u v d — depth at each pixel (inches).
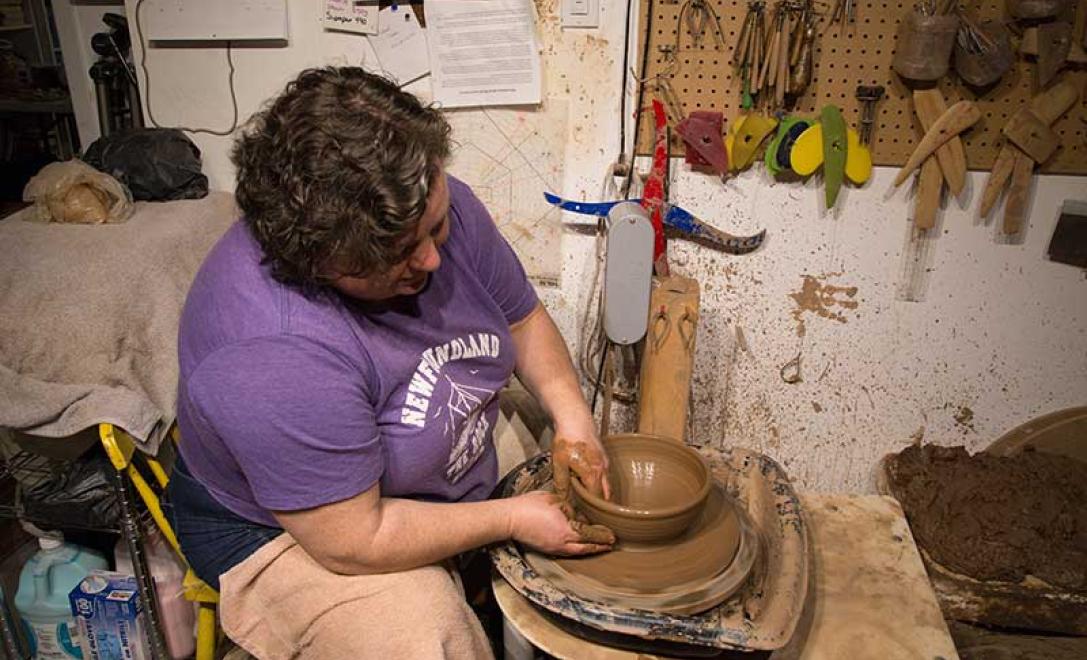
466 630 46.7
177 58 74.2
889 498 61.7
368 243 36.0
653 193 66.6
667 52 65.4
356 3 68.7
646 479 55.9
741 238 69.4
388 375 44.8
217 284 42.4
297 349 40.4
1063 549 65.3
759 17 62.1
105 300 60.1
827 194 65.3
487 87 68.7
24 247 62.6
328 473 41.5
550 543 48.3
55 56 133.2
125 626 66.1
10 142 131.6
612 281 62.5
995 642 65.4
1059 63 60.5
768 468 57.6
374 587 45.8
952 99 63.7
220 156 77.5
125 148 71.2
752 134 65.2
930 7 60.5
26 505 63.7
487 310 49.9
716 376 76.3
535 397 58.2
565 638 47.1
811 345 73.7
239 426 40.1
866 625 50.2
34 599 68.1
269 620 48.5
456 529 46.4
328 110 35.5
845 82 64.1
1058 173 65.2
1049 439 73.0
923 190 65.6
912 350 72.7
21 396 58.6
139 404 59.1
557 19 65.9
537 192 72.1
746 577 47.8
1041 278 68.5
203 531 49.9
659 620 44.3
